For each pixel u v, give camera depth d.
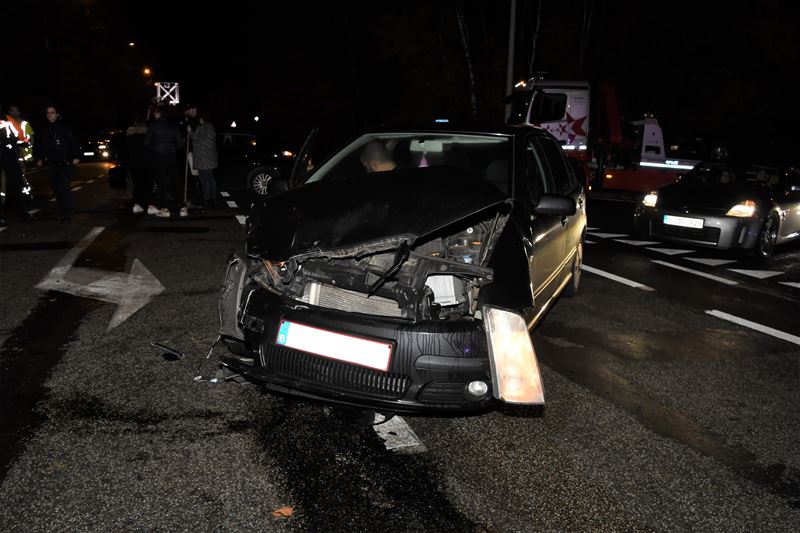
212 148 13.66
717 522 3.31
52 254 8.58
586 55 26.62
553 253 5.52
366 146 5.48
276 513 3.18
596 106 18.20
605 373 5.29
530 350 3.67
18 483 3.36
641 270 9.37
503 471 3.68
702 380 5.25
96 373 4.72
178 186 12.24
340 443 3.88
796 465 3.94
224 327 4.17
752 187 11.10
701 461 3.92
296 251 3.81
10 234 10.05
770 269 9.95
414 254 3.78
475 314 3.89
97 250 8.91
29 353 5.07
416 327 3.66
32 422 3.99
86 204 14.09
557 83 17.66
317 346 3.75
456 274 3.78
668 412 4.60
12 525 3.04
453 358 3.63
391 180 4.15
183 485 3.38
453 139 5.49
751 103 25.88
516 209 4.67
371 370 3.68
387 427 4.11
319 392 3.73
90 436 3.84
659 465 3.84
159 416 4.11
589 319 6.78
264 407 4.29
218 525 3.08
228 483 3.42
